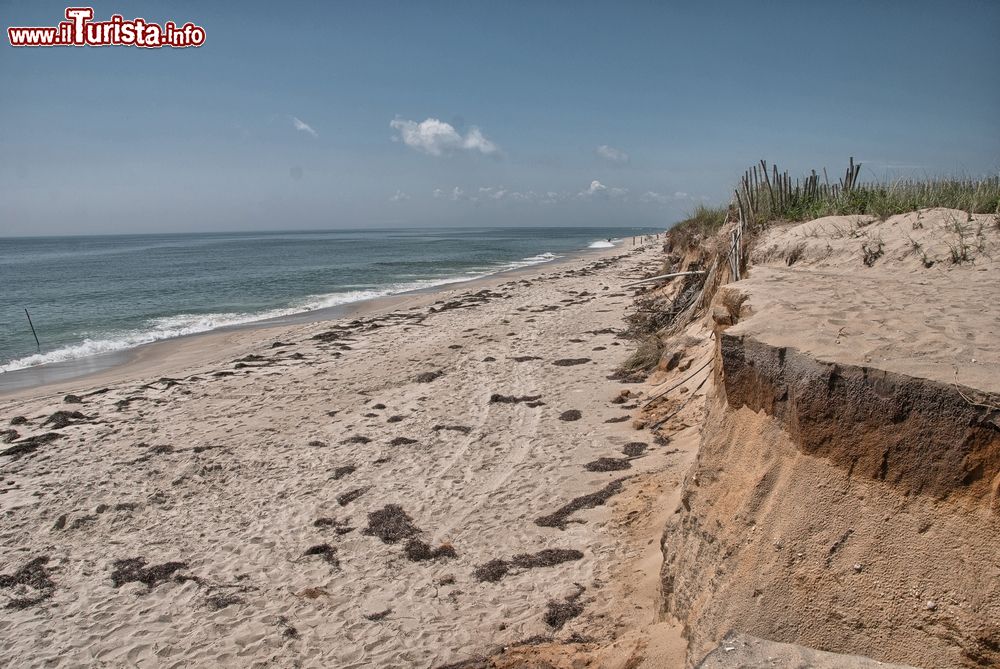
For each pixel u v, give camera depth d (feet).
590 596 17.97
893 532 9.53
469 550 22.09
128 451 34.45
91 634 18.97
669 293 67.46
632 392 37.63
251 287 124.88
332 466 30.83
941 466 9.18
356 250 297.53
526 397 39.11
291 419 38.70
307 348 60.29
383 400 41.37
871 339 11.80
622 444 29.66
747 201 49.80
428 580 20.52
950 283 18.28
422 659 16.57
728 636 9.20
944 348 11.05
